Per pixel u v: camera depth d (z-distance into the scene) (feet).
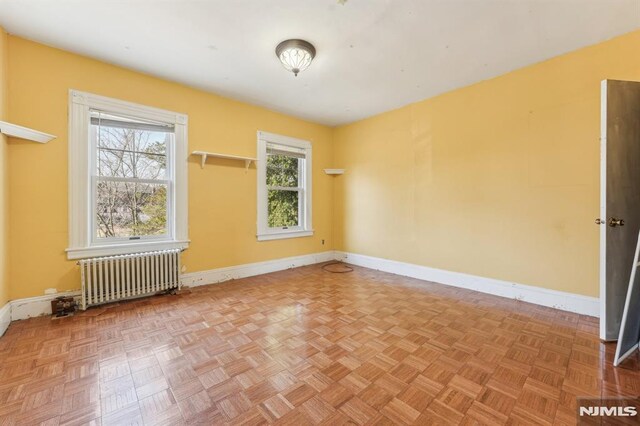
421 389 5.02
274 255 14.11
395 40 7.96
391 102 12.81
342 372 5.54
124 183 9.87
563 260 8.76
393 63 9.27
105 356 6.08
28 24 7.30
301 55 8.18
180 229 10.87
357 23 7.23
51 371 5.51
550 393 4.89
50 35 7.80
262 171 13.56
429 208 12.34
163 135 10.73
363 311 8.77
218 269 12.01
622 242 6.77
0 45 7.29
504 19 7.02
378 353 6.26
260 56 8.88
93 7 6.66
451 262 11.62
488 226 10.46
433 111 12.12
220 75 10.18
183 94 10.96
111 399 4.74
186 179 11.03
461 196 11.23
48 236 8.33
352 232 15.92
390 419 4.31
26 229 8.02
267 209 13.98
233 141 12.48
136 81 9.84
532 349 6.41
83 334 7.09
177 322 7.88
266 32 7.63
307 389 5.02
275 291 10.79
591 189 8.23
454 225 11.48
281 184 14.74
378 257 14.57
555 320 8.01
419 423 4.23
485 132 10.48
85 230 8.89
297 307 9.10
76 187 8.72
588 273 8.31
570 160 8.58
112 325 7.64
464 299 9.86
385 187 14.19
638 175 6.89
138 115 9.87
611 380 5.24
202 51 8.59
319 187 16.28
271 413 4.43
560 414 4.38
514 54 8.70
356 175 15.65
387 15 6.90
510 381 5.24
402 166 13.41
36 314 8.13
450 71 9.83
